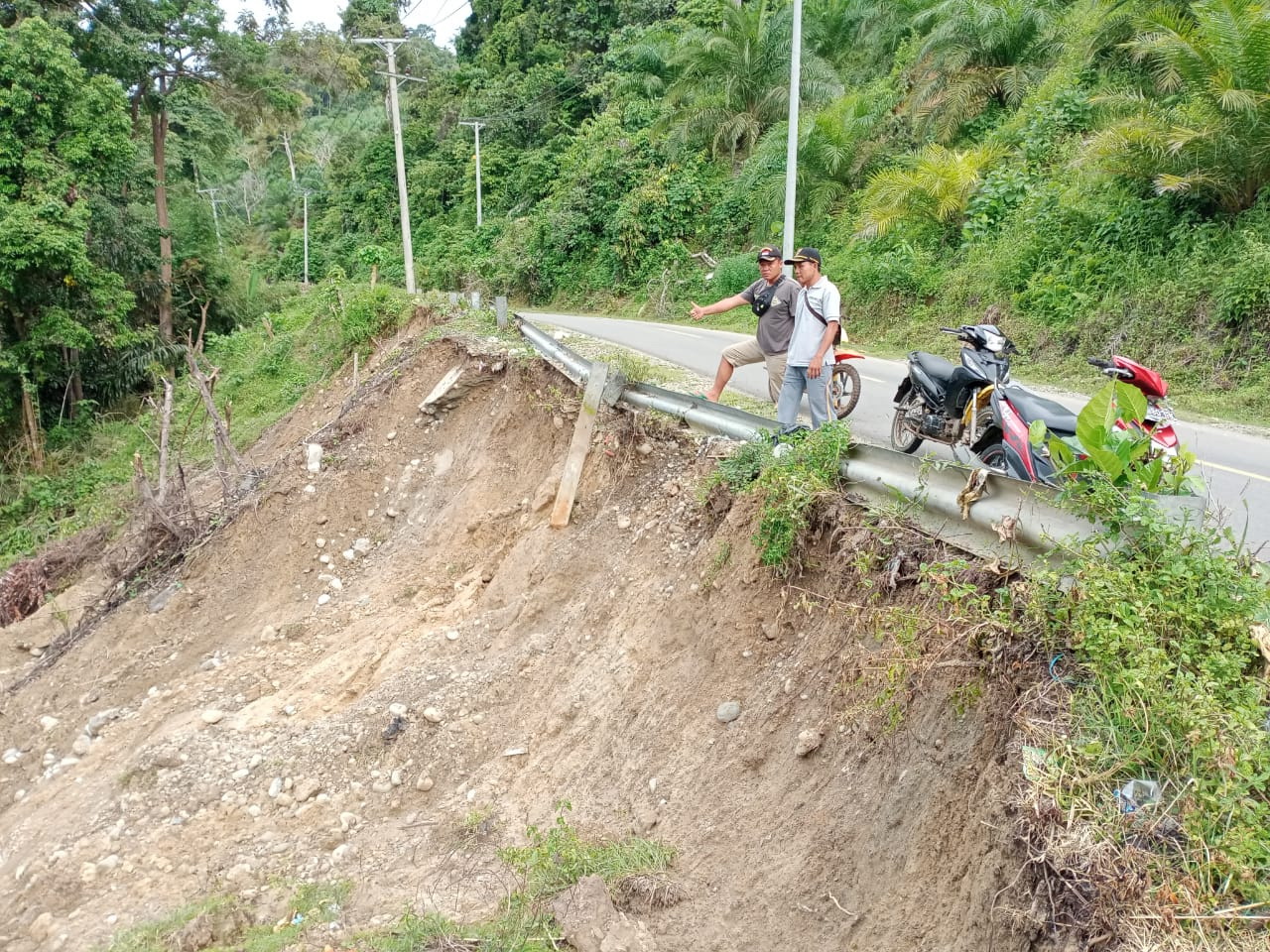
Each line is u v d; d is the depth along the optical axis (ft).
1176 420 32.37
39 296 67.92
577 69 139.23
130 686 28.84
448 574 28.35
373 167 172.24
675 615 18.11
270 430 54.95
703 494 19.30
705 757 15.26
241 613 31.07
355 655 25.09
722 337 56.34
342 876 16.65
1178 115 42.96
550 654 20.59
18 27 65.31
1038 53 70.54
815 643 14.71
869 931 10.82
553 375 30.73
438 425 35.12
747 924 12.25
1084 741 9.30
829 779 12.89
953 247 58.59
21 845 20.97
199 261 103.04
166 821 19.61
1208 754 8.45
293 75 112.57
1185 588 9.99
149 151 105.40
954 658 11.46
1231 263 39.60
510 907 13.74
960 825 10.39
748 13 94.68
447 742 19.39
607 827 15.38
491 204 141.59
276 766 20.27
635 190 103.76
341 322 56.80
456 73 161.99
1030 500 11.93
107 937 16.19
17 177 64.75
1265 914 7.48
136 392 85.25
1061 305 45.52
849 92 84.48
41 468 69.00
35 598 40.75
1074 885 8.19
